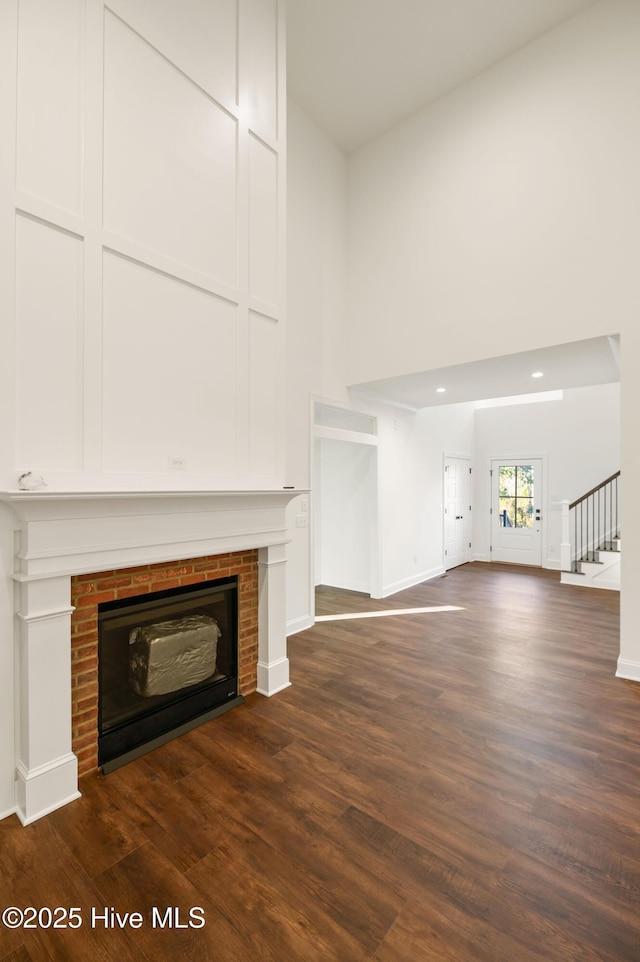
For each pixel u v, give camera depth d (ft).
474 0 11.03
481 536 26.91
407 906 4.77
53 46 6.46
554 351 11.85
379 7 11.23
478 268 12.75
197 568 8.68
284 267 10.37
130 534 7.20
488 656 11.91
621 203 10.47
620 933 4.47
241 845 5.60
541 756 7.46
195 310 8.42
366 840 5.67
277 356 10.18
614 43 10.62
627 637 10.54
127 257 7.32
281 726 8.42
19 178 6.07
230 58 9.17
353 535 19.19
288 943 4.39
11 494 5.57
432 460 22.35
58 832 5.83
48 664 6.31
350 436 16.51
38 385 6.24
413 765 7.22
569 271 11.16
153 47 7.77
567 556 20.86
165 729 8.08
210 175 8.73
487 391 16.99
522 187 11.95
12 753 6.20
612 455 22.85
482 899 4.85
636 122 10.32
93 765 7.06
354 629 14.19
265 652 9.84
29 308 6.15
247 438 9.42
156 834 5.79
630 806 6.28
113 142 7.16
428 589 19.70
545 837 5.72
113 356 7.11
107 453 7.02
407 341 14.28
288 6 11.14
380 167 15.10
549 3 11.02
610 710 8.98
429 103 13.87
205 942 4.42
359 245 15.61
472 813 6.15
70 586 6.60
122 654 7.82
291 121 13.71
